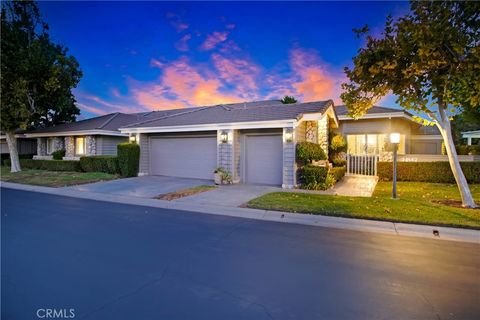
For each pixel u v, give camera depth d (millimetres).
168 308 2889
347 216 6707
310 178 11055
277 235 5512
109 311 2830
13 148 19375
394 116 15047
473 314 2805
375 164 14172
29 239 5203
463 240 5207
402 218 6336
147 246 4828
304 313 2816
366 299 3102
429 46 6387
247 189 10984
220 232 5715
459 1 6832
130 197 9805
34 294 3180
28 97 18562
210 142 13938
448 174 12141
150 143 16047
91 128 20109
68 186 12430
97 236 5410
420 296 3172
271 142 12195
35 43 18281
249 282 3496
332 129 16188
